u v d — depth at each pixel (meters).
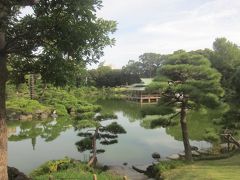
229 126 25.41
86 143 23.80
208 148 28.38
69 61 11.57
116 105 76.00
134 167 23.05
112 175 19.36
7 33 10.82
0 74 10.69
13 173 13.64
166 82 21.83
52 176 15.69
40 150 30.58
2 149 10.81
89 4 9.93
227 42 63.00
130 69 140.38
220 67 52.75
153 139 35.31
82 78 13.12
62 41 10.43
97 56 11.71
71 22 10.09
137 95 87.75
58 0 10.21
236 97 22.77
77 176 16.27
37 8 10.52
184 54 22.70
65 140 35.28
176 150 30.08
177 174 17.48
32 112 54.66
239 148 25.56
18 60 12.46
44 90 64.12
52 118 54.47
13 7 10.12
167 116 24.83
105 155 28.06
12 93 60.00
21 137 37.66
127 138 36.03
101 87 114.62
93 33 10.52
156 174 19.50
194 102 22.59
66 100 62.34
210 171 16.73
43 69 11.50
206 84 21.59
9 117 52.28
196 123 42.34
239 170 16.45
